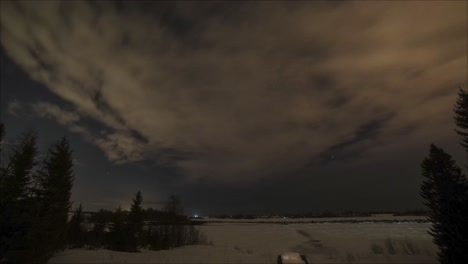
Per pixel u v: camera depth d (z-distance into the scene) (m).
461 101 30.48
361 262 27.89
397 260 28.42
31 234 24.58
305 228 110.19
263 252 41.31
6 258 22.66
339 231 89.75
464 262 19.55
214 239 69.88
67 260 28.20
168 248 45.00
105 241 43.44
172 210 55.09
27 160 26.80
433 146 30.02
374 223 133.62
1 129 26.77
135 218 41.53
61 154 30.44
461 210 20.09
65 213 30.53
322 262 28.48
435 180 28.38
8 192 24.53
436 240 27.47
